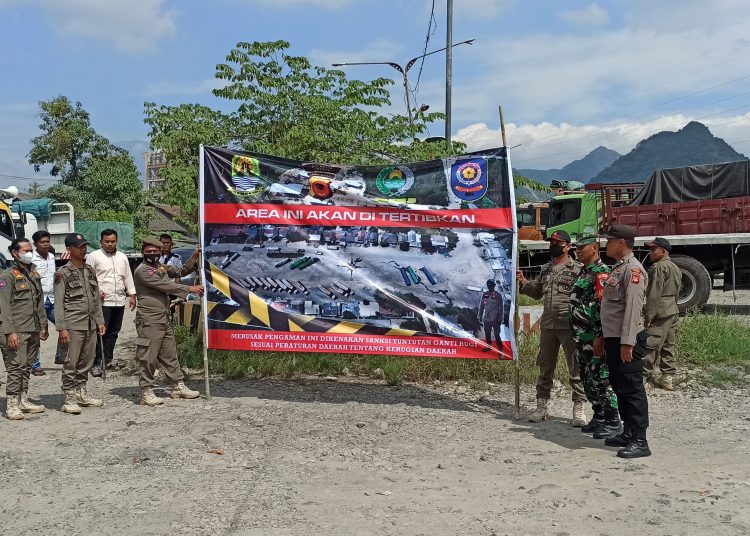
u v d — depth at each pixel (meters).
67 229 21.36
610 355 5.40
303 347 7.03
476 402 7.16
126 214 32.97
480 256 6.73
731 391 7.76
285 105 10.30
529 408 6.91
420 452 5.40
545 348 6.30
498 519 4.03
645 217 14.72
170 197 9.94
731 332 9.83
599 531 3.85
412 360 8.34
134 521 4.04
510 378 8.13
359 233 6.97
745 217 13.46
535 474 4.86
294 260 7.05
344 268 6.98
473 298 6.73
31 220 20.12
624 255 5.44
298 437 5.78
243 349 7.08
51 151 36.72
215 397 7.25
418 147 10.47
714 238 13.56
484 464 5.09
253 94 10.29
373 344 6.93
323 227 7.03
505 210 6.69
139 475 4.86
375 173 6.98
